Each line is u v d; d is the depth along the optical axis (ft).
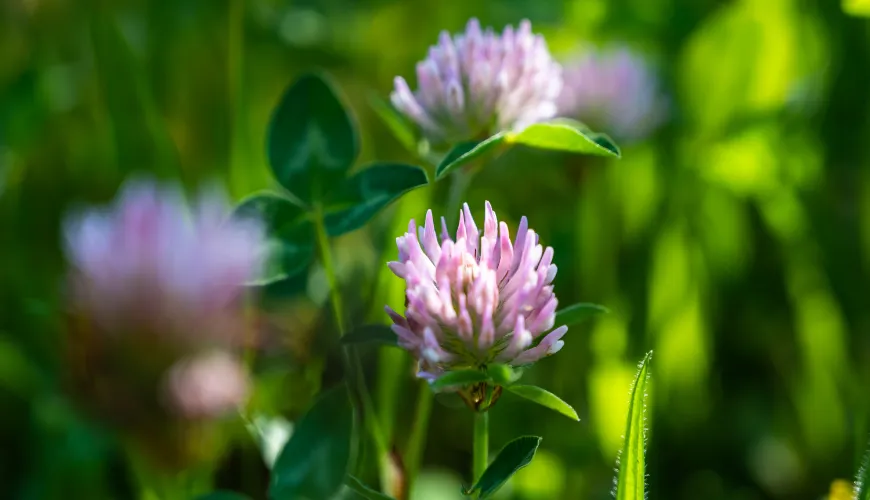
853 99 1.63
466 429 1.39
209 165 1.51
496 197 1.59
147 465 1.08
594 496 1.33
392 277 1.25
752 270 1.56
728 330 1.53
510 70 1.15
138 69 1.43
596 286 1.47
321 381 1.24
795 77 1.66
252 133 1.52
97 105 1.48
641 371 1.02
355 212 1.16
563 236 1.51
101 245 1.01
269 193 1.17
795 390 1.46
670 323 1.44
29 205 1.46
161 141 1.42
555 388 1.42
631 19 1.90
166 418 1.02
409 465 1.17
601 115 1.63
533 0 2.17
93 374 1.01
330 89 1.20
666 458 1.43
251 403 1.19
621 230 1.53
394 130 1.24
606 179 1.57
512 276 1.02
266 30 1.80
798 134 1.62
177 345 1.01
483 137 1.16
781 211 1.57
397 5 1.94
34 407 1.28
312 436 1.10
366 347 1.29
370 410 1.19
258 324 1.19
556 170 1.59
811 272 1.51
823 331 1.45
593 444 1.36
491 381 0.99
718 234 1.56
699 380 1.44
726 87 1.63
